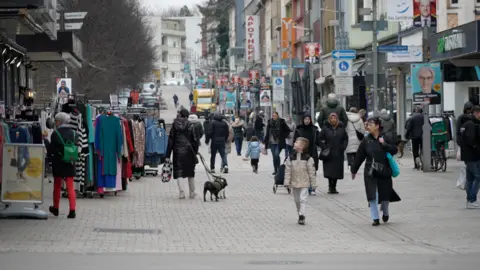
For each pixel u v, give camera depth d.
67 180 32.03
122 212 34.56
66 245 25.28
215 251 24.61
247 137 113.19
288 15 145.25
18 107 46.00
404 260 22.75
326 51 108.12
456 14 65.56
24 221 30.81
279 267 21.33
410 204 36.06
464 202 36.31
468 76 61.75
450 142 61.06
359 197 39.84
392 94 80.94
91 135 39.12
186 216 33.66
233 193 42.94
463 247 25.36
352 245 26.22
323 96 111.62
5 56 53.47
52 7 50.78
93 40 110.56
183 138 40.19
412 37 73.00
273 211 35.50
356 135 48.78
